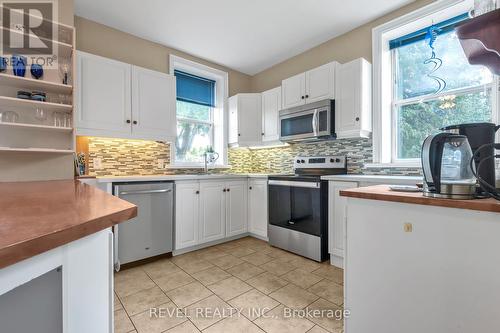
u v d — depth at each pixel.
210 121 3.82
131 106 2.68
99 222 0.60
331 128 2.73
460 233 0.94
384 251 1.15
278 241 2.91
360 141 2.81
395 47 2.62
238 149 3.98
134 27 2.81
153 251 2.50
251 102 3.65
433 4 2.27
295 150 3.51
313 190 2.54
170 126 2.96
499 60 1.11
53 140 2.12
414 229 1.06
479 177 1.00
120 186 2.30
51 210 0.68
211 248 2.93
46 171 2.08
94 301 0.65
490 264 0.88
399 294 1.10
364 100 2.57
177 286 2.01
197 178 2.83
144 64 3.04
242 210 3.29
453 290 0.96
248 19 2.67
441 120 2.38
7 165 1.94
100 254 0.67
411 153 2.57
